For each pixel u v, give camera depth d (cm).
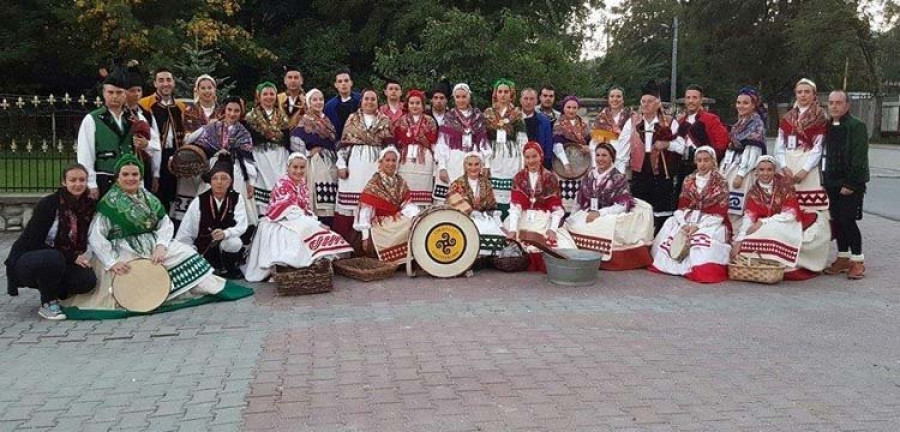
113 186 679
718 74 4984
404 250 823
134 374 516
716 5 4750
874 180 1973
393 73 1792
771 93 4916
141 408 458
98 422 438
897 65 4281
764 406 463
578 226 870
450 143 893
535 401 468
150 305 666
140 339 596
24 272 630
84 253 670
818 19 4041
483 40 1770
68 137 1066
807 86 845
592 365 534
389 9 2241
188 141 821
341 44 2306
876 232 1134
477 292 748
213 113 860
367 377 509
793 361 548
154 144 796
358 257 859
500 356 553
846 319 661
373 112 880
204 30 2031
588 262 767
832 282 807
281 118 867
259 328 624
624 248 863
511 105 928
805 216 838
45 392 485
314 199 884
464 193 852
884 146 3566
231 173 799
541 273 838
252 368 527
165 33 1922
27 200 1022
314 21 2430
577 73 2047
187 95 1581
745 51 4734
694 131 927
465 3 2286
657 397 476
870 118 3991
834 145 821
